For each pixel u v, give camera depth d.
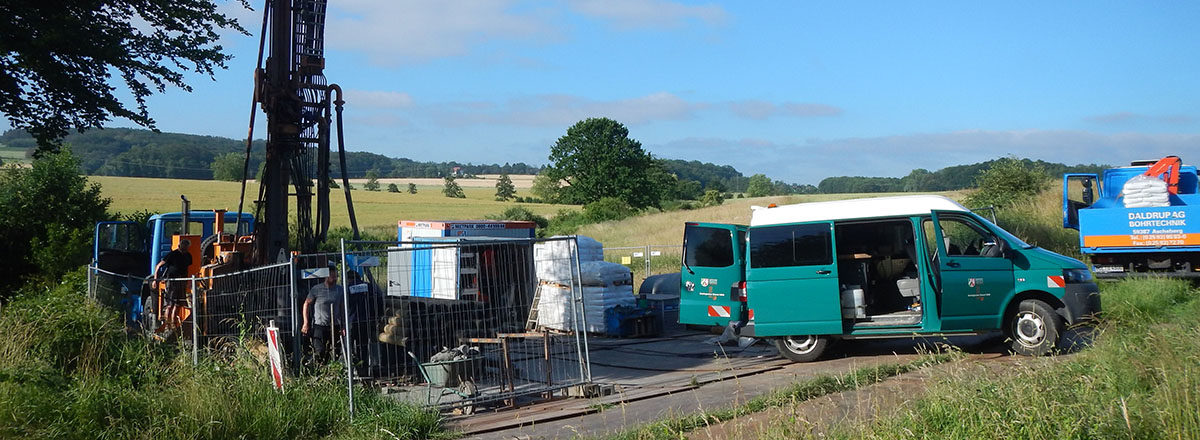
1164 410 5.38
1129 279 14.45
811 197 70.19
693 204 80.19
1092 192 17.98
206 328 11.35
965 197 28.45
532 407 9.23
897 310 11.67
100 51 16.62
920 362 9.03
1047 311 10.22
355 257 11.56
